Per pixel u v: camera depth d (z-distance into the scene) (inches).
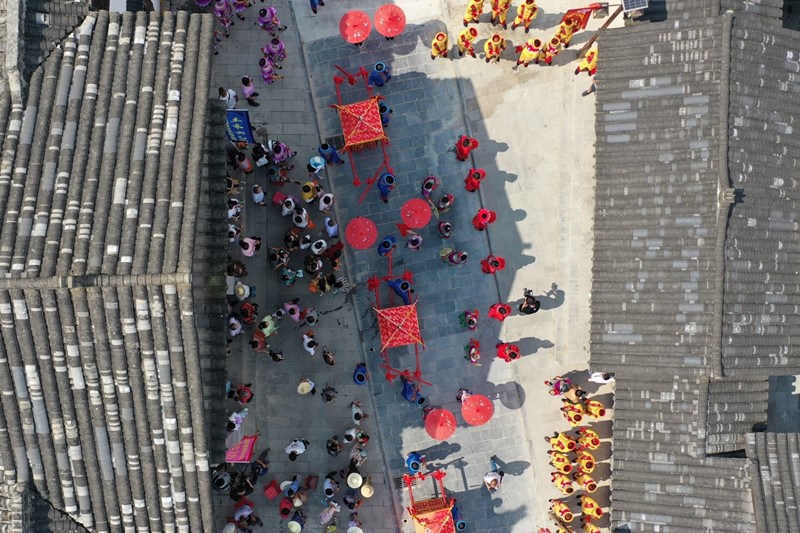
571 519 1059.9
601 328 980.6
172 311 713.6
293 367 1114.1
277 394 1113.4
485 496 1115.3
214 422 818.8
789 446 946.1
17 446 758.5
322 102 1141.7
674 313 951.0
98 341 720.3
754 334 944.3
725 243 932.6
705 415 954.1
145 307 711.1
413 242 1064.2
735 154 939.3
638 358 965.8
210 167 850.1
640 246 968.3
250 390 1072.8
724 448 970.1
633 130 978.1
